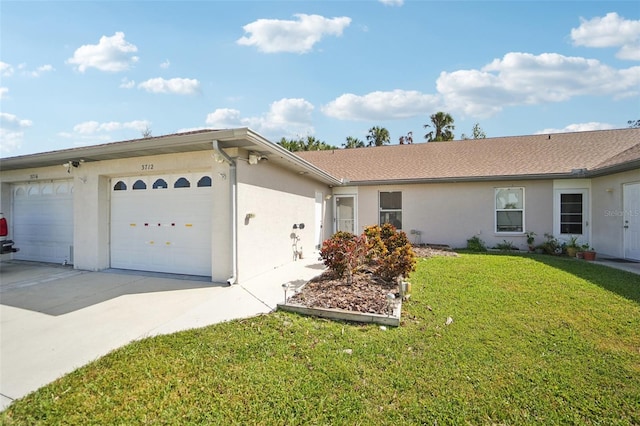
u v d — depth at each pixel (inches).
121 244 305.1
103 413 96.3
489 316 173.2
